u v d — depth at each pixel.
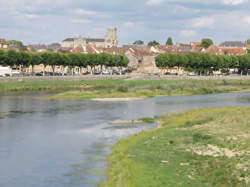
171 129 66.00
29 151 54.69
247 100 125.50
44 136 65.31
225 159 45.38
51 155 52.50
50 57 198.75
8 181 42.03
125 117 87.00
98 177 43.03
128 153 51.53
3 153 53.59
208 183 38.69
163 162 46.31
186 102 119.50
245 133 57.59
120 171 43.81
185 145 53.41
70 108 103.44
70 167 46.84
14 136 65.31
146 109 101.62
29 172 45.00
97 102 118.69
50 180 42.25
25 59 185.50
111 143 59.78
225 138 55.16
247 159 44.72
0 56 176.50
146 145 55.22
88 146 57.75
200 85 174.25
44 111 97.19
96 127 73.94
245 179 38.69
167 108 103.62
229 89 167.38
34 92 151.75
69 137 64.44
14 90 158.88
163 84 172.00
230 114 78.12
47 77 185.62
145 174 42.12
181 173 42.03
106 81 194.88
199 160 46.22
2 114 91.75
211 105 110.06
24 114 91.81
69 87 174.00
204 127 65.06
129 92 143.50
